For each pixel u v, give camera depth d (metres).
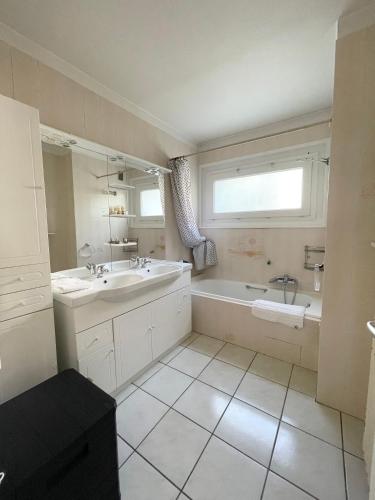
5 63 1.29
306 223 2.40
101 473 0.88
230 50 1.46
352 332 1.35
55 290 1.33
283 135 2.42
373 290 1.28
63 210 1.66
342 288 1.36
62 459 0.74
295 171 2.46
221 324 2.29
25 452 0.73
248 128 2.58
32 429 0.81
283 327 1.93
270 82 1.78
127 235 2.15
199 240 2.86
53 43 1.39
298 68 1.63
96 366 1.40
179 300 2.17
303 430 1.30
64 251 1.67
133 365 1.67
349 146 1.27
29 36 1.34
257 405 1.48
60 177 1.62
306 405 1.48
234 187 2.86
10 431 0.81
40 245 1.21
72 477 0.79
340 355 1.40
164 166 2.52
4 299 1.09
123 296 1.52
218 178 2.93
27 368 1.18
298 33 1.34
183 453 1.18
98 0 1.13
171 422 1.36
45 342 1.24
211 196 3.01
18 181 1.11
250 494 0.99
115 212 2.03
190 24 1.27
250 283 2.82
